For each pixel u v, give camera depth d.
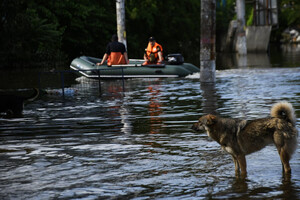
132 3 48.06
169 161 7.68
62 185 6.55
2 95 13.49
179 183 6.53
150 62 23.31
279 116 6.89
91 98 16.09
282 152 6.72
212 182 6.53
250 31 52.44
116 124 11.11
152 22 49.09
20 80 24.28
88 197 6.05
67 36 42.97
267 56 42.06
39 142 9.39
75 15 41.81
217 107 13.14
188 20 56.09
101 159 7.93
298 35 79.38
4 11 37.69
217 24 63.31
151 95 16.41
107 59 24.86
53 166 7.56
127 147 8.73
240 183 6.43
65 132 10.34
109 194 6.14
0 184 6.66
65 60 42.00
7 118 12.43
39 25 38.19
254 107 12.91
